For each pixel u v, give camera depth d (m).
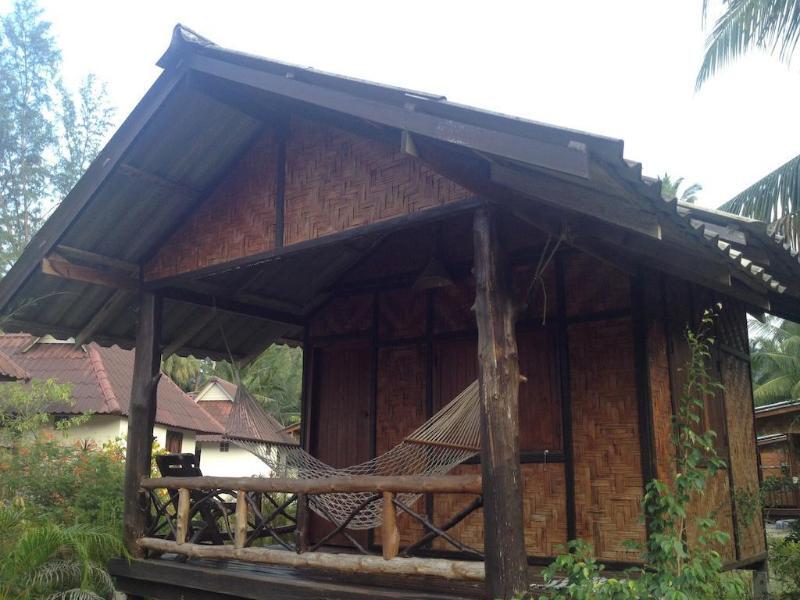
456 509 5.52
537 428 5.25
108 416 13.59
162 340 6.83
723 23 7.90
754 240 4.41
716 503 5.27
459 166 3.67
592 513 4.89
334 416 6.57
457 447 4.07
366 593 4.03
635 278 4.97
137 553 5.52
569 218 3.81
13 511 6.23
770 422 10.22
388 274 6.38
